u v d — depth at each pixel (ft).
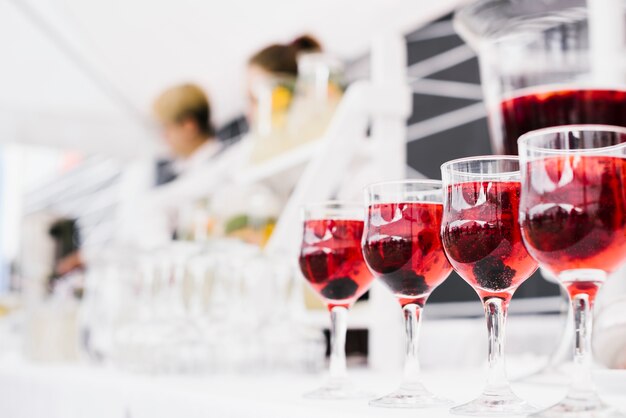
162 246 4.78
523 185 2.08
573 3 3.32
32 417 4.70
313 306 5.41
